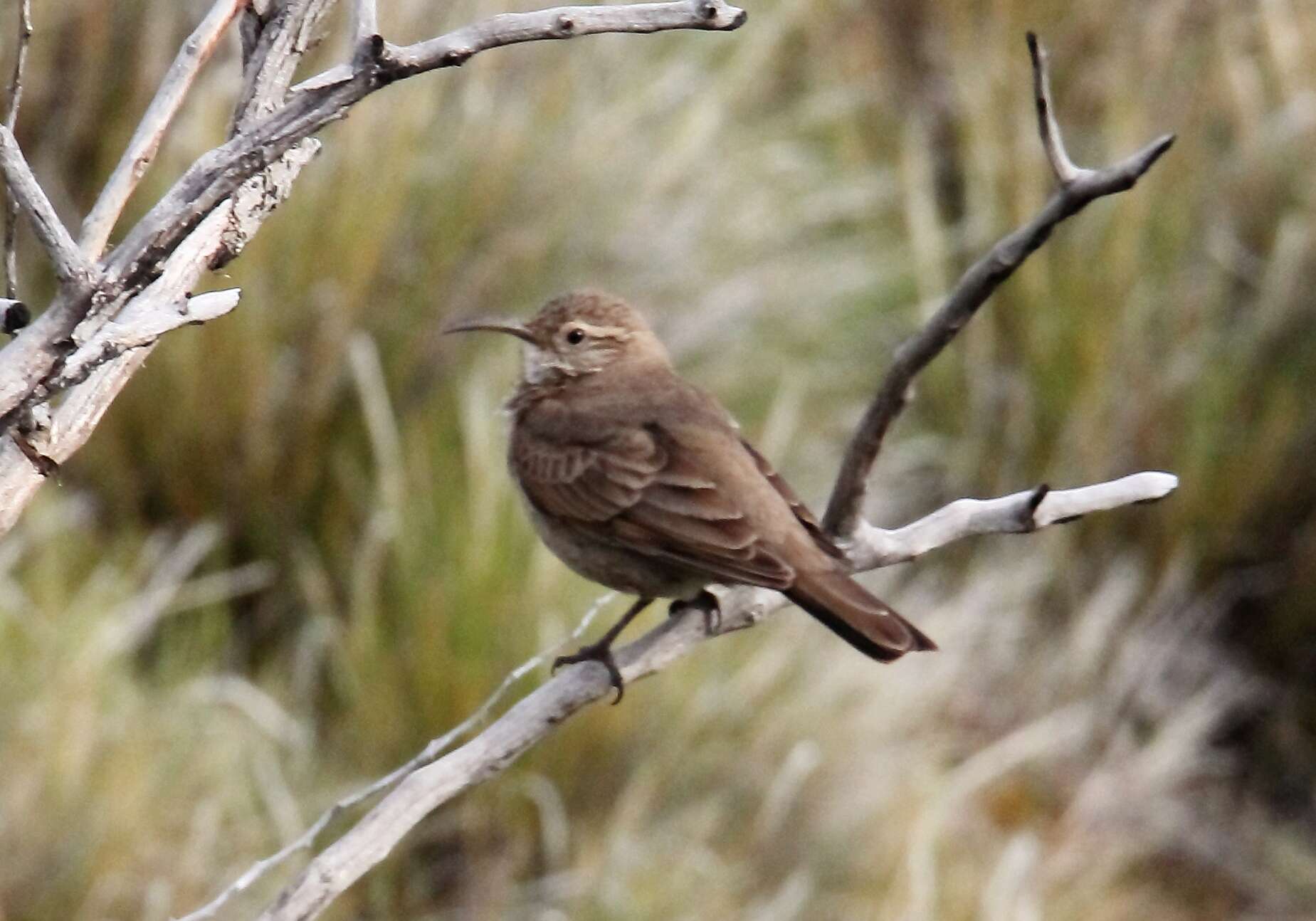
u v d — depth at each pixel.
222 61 12.16
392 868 10.20
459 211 12.32
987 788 12.22
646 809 10.64
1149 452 13.10
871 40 15.32
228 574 11.17
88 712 9.91
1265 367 13.27
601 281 12.88
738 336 13.09
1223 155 14.07
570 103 13.24
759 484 7.90
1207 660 12.99
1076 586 13.13
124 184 4.29
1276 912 12.13
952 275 14.05
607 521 7.97
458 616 10.61
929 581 12.95
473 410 11.52
